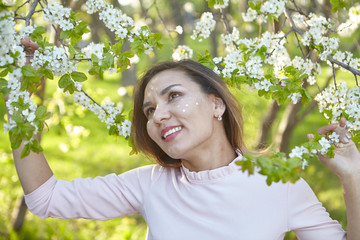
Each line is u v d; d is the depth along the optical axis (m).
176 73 1.73
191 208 1.70
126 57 1.79
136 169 1.89
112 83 11.38
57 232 5.00
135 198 1.82
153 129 1.70
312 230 1.69
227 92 1.79
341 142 1.75
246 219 1.64
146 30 1.98
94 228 5.27
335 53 2.18
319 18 2.25
